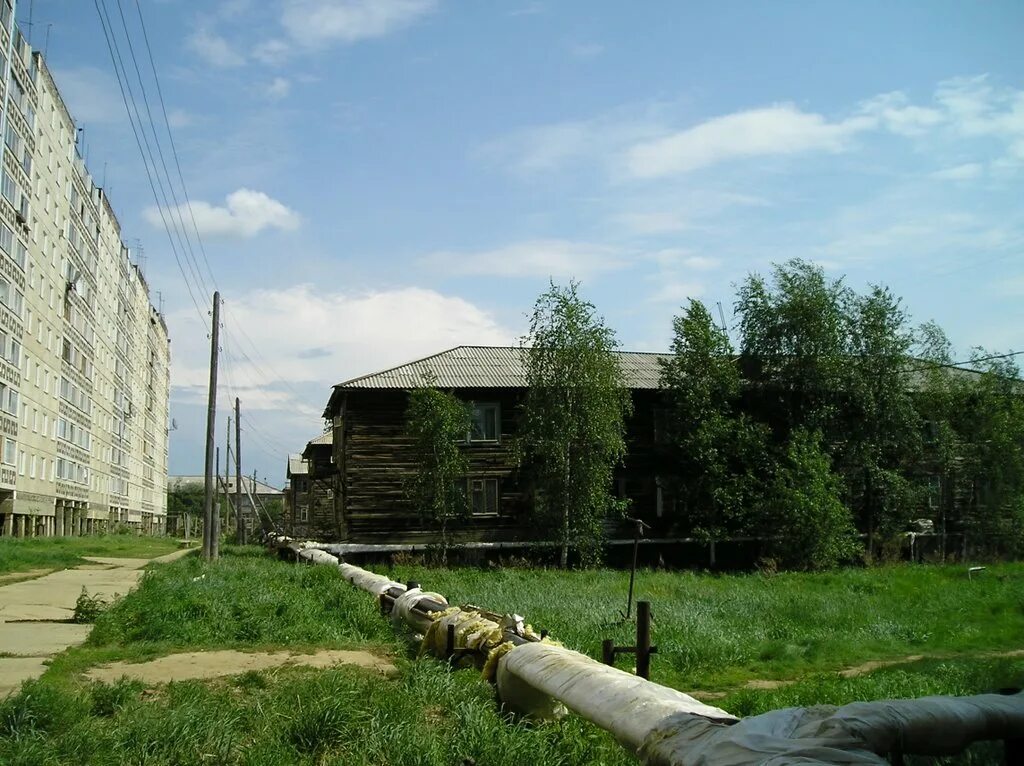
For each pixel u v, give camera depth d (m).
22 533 45.38
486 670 8.23
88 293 63.16
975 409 37.59
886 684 9.25
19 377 43.00
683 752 4.77
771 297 36.56
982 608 18.08
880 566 32.91
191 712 6.79
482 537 33.25
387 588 14.73
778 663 12.27
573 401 31.58
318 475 40.25
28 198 43.78
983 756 6.18
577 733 6.96
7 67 36.38
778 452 33.84
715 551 34.94
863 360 35.84
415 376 34.25
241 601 13.88
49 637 11.66
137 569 25.70
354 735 6.60
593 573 28.14
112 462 76.62
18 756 5.93
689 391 34.12
